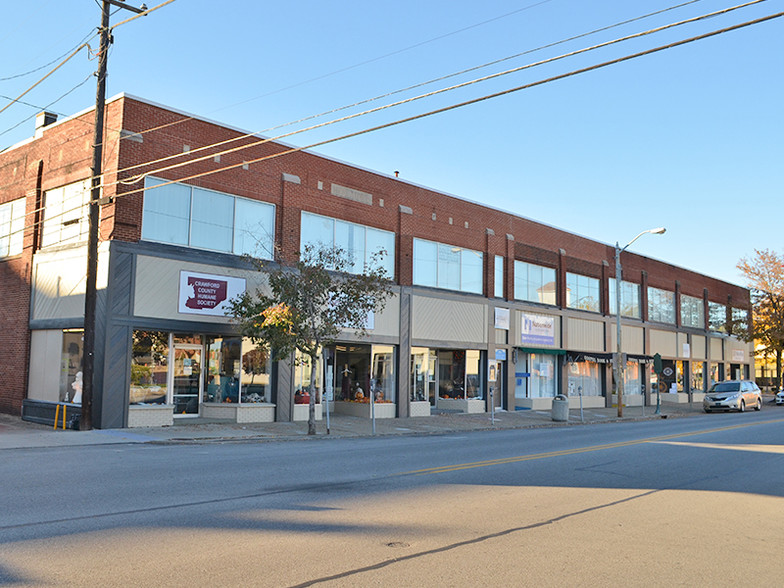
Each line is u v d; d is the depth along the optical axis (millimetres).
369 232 27016
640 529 8055
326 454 14805
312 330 20438
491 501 9508
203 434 18672
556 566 6402
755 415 34094
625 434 21562
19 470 11609
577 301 38125
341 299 20938
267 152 23578
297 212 24250
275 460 13508
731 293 56156
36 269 22359
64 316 20922
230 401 22531
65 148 21953
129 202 19797
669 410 38562
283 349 19797
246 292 21203
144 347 20500
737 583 6023
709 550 7164
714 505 9641
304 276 20422
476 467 12938
